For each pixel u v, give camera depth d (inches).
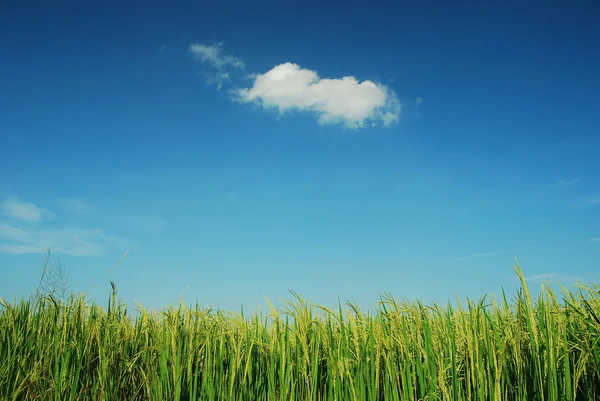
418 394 177.3
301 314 197.2
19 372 200.1
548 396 138.5
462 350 176.7
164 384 195.9
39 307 236.5
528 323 147.3
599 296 163.6
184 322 214.1
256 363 206.4
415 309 186.9
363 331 191.2
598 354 140.3
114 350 216.5
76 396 199.9
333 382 181.6
